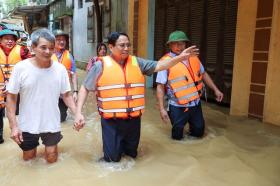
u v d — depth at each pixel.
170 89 4.95
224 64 7.49
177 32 4.81
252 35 6.08
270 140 5.10
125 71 3.98
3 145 4.89
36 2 38.72
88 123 6.18
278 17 5.59
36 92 3.86
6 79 5.32
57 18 23.16
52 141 4.07
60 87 4.01
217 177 3.78
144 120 6.44
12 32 5.38
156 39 10.13
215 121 6.20
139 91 4.04
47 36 3.72
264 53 5.93
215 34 7.71
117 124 4.05
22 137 3.93
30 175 3.86
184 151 4.62
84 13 18.16
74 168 4.02
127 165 4.12
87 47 17.88
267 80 5.90
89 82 4.00
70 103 4.14
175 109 4.97
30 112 3.89
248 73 6.26
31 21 30.92
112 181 3.68
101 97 3.99
